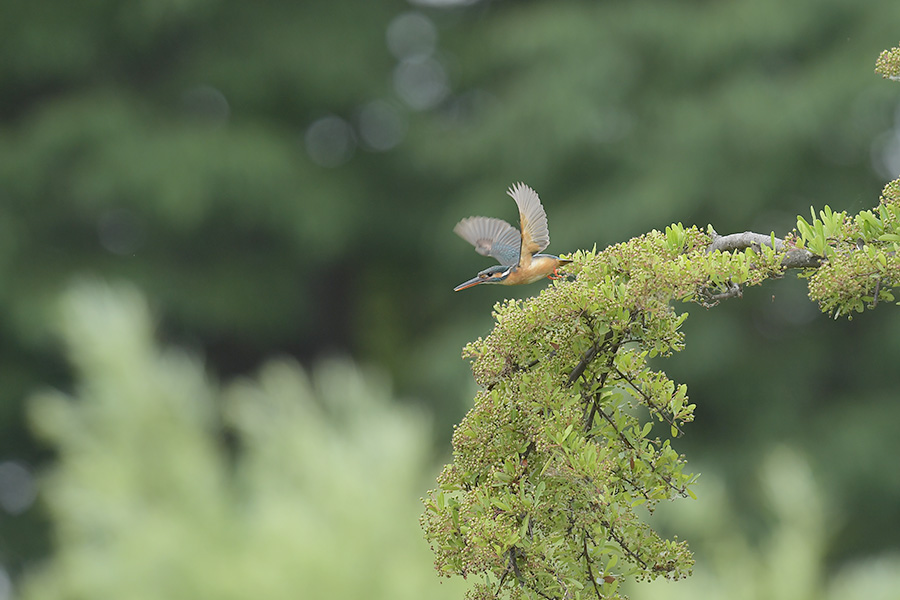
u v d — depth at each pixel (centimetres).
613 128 1777
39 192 1870
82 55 1919
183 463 779
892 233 335
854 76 1570
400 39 2138
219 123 1966
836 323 1728
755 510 1466
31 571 1716
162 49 2028
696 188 1598
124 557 729
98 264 1888
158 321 1822
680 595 704
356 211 2033
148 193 1788
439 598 680
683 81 1753
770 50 1688
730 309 1689
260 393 782
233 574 691
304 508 707
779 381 1675
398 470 721
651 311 321
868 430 1603
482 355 337
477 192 1850
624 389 335
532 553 302
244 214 1875
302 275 2170
